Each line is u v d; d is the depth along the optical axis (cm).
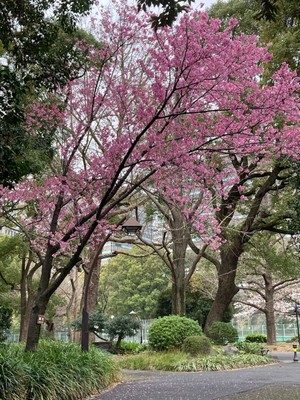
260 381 861
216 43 684
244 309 3409
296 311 2538
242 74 723
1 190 873
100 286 3672
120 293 3769
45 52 819
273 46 1206
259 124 755
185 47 684
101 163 845
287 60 1189
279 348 2397
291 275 1980
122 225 1129
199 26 682
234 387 774
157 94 745
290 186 1499
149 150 762
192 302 2506
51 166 938
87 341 966
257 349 1551
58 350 802
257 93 736
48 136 874
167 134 777
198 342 1292
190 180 899
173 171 816
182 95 726
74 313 2181
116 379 902
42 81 843
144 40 910
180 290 1595
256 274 2583
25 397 576
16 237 1802
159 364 1178
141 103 811
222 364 1181
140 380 934
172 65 714
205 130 778
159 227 1716
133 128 811
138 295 3653
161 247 1728
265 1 561
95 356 861
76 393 676
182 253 1622
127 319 1681
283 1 1023
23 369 609
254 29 1434
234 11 1444
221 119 761
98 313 1698
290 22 1302
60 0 770
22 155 755
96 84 868
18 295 2530
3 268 2120
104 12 913
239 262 2283
